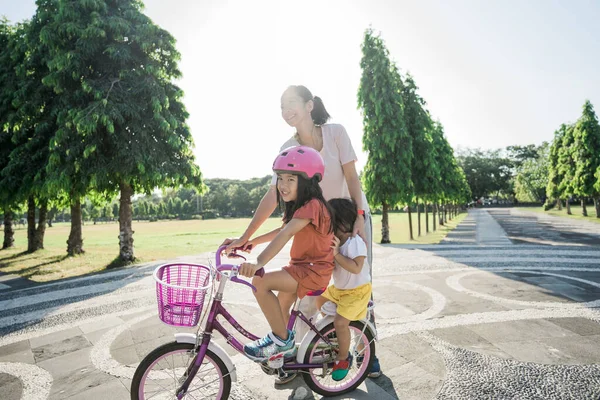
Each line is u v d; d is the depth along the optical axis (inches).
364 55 640.4
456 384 122.4
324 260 102.9
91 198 526.3
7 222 716.0
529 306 211.8
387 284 275.9
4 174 453.7
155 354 98.7
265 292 99.7
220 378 103.8
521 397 113.1
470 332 170.2
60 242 890.7
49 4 445.1
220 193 3949.3
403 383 124.6
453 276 302.7
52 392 126.3
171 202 3993.6
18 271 417.1
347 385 120.2
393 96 627.5
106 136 417.4
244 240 112.3
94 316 218.1
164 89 447.5
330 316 115.6
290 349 104.8
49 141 436.5
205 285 96.2
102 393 124.6
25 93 447.8
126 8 440.1
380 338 164.9
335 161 125.3
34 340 180.4
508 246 514.6
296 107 119.3
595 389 117.1
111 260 475.8
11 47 506.6
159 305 88.0
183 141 468.1
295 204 102.0
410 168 651.5
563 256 407.5
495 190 3189.0
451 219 1555.1
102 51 425.4
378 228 1111.6
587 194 1167.6
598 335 164.7
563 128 1451.8
